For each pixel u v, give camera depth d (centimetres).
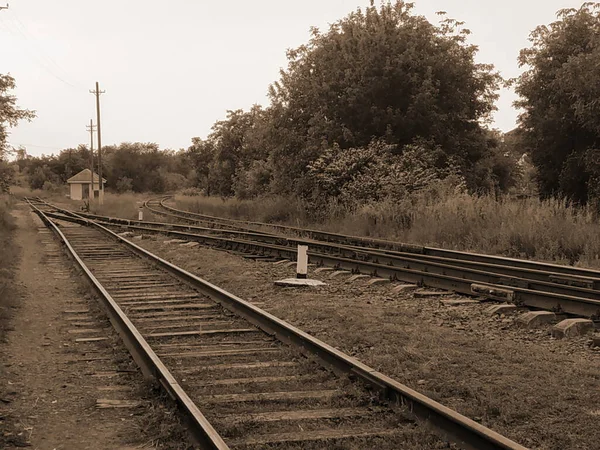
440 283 1178
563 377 654
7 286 1185
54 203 6725
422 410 534
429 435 503
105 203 5278
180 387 588
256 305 1084
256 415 557
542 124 3516
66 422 564
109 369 727
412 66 3266
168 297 1147
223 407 581
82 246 2109
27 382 679
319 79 3406
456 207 2130
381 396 589
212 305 1065
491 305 1019
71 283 1362
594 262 1419
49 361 762
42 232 2803
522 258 1587
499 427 524
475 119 3550
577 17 3506
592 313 885
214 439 463
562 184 3428
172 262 1684
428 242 1959
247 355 762
